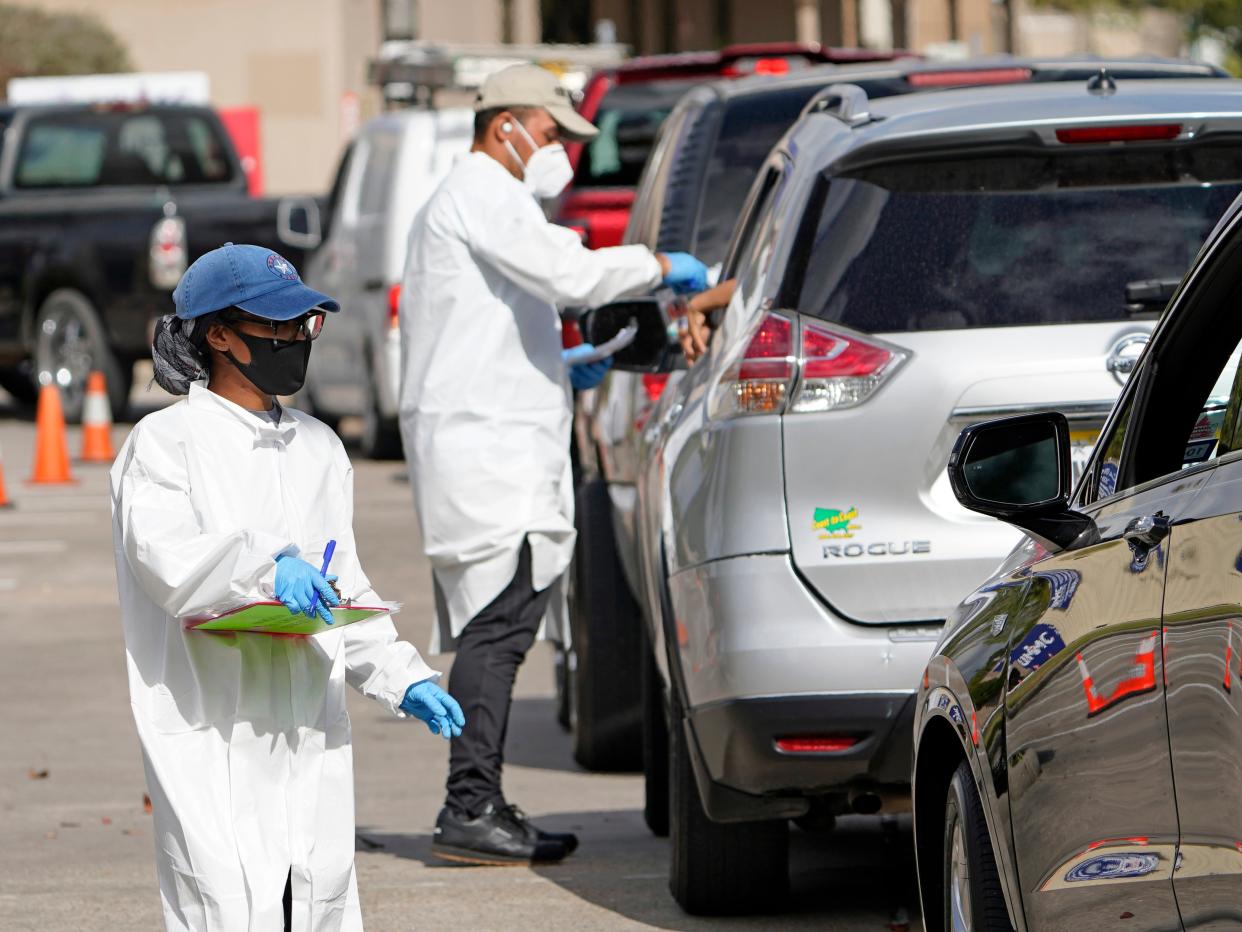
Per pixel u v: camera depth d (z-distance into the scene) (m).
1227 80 24.36
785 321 20.77
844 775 20.33
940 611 20.14
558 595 26.91
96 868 25.98
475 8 152.75
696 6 165.62
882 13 169.25
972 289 20.50
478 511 25.86
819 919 23.02
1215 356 14.45
